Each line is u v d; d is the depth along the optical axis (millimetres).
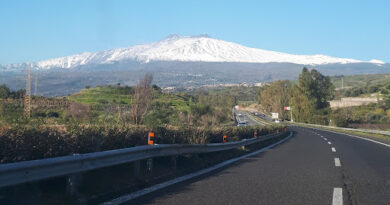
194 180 9109
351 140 28641
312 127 74875
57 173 6148
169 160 11719
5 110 27812
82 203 6398
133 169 9406
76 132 9164
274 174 10125
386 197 7129
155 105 58812
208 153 15289
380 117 73500
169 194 7363
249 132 27953
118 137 10586
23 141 7738
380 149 19125
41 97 55062
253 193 7492
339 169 11086
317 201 6781
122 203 6539
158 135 13133
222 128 21609
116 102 58719
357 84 197250
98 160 7301
